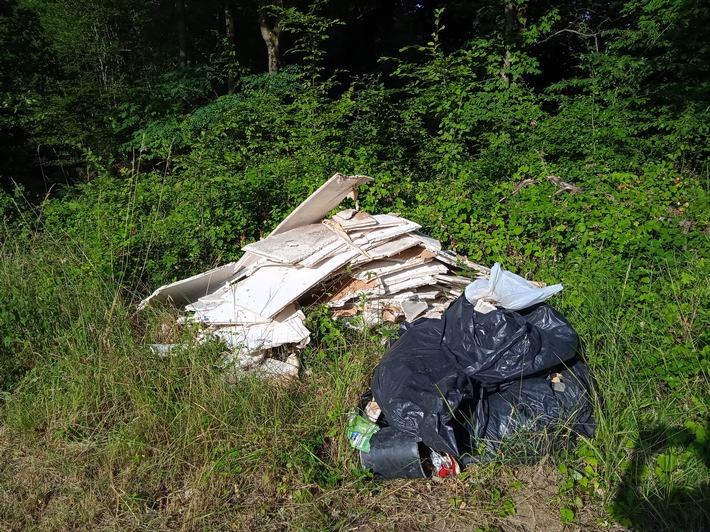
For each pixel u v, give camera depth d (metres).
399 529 2.99
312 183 6.40
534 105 8.75
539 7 13.58
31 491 3.30
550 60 15.42
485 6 12.20
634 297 4.37
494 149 7.66
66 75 12.52
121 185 7.21
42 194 10.54
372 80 10.12
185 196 6.58
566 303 4.29
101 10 16.94
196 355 3.96
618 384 3.53
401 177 7.35
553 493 3.13
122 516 3.13
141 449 3.44
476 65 9.70
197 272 5.59
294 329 4.26
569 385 3.42
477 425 3.28
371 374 3.90
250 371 3.90
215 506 3.11
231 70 12.97
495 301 3.64
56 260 5.33
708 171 7.42
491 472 3.20
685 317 3.99
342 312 4.53
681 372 3.59
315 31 10.52
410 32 17.98
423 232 5.54
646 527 2.91
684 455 3.15
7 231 6.10
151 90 13.10
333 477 3.28
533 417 3.29
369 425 3.39
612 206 5.35
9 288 4.81
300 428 3.53
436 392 3.19
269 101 10.21
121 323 4.43
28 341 4.31
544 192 5.62
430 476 3.31
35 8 15.66
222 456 3.33
